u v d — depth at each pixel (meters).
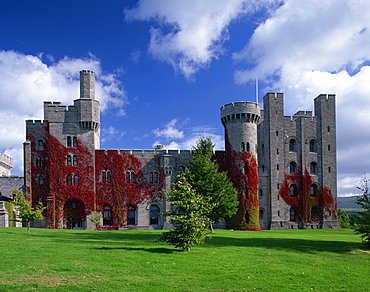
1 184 69.00
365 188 35.44
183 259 25.02
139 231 52.94
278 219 73.25
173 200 28.97
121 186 68.12
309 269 23.20
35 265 21.06
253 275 21.02
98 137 74.19
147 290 17.02
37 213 43.34
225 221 68.44
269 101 76.75
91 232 48.25
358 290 18.67
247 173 68.44
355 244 36.16
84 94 68.25
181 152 70.88
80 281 18.02
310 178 76.44
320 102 79.19
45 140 67.38
